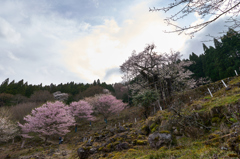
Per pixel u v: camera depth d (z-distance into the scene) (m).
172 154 4.12
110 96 31.48
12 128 19.41
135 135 8.36
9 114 23.08
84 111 26.55
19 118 24.16
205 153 3.27
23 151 14.09
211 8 1.99
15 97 36.94
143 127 9.03
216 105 5.78
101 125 23.22
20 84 52.28
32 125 16.72
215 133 4.62
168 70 19.55
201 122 5.84
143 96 15.51
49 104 19.69
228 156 2.71
